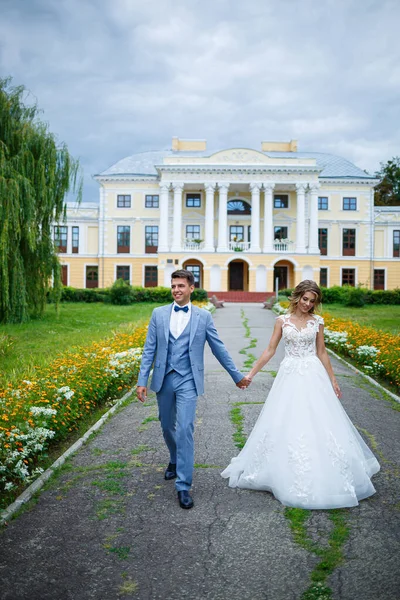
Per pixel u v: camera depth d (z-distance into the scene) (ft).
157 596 9.88
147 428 21.40
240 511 13.44
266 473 14.44
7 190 53.36
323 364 15.42
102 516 13.25
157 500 14.20
